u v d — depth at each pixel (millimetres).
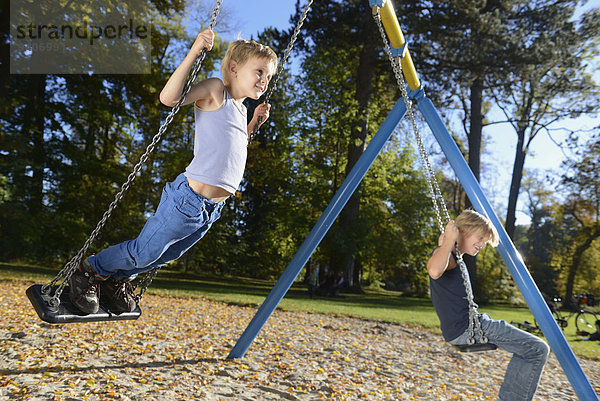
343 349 7754
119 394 4086
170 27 22641
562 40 21000
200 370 5332
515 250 4781
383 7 4141
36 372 4602
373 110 25672
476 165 25000
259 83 2549
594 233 32719
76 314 2562
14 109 18891
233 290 18703
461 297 3410
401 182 27062
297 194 24938
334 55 24625
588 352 10094
